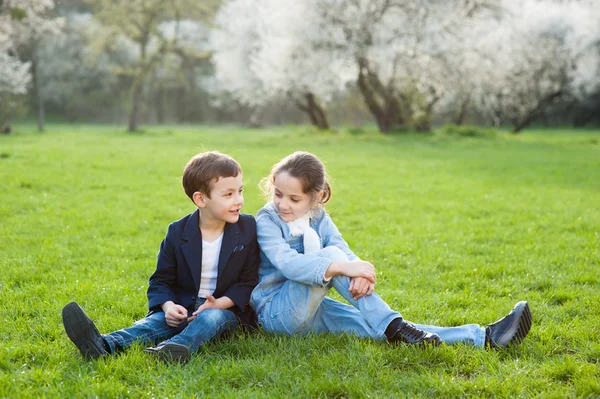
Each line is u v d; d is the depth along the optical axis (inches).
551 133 1444.4
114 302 159.8
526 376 112.8
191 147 797.2
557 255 222.1
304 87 1116.5
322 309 135.4
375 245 241.8
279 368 114.3
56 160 561.9
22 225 267.4
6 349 124.0
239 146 840.3
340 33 994.1
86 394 104.0
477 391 107.2
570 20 1314.0
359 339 129.2
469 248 236.7
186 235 131.4
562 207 343.0
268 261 136.5
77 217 291.6
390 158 673.0
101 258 211.6
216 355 121.8
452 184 452.8
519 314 123.9
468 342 126.3
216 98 2156.7
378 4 1005.8
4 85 1126.4
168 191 391.2
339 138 1040.8
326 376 110.7
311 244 131.8
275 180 133.3
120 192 382.3
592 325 143.6
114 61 1979.6
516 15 1125.7
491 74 1170.6
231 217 129.0
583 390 105.7
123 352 122.4
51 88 1897.1
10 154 599.2
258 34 1273.4
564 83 1346.0
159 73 2015.3
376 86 1106.1
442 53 1029.2
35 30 1203.2
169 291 131.4
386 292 173.6
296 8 1010.7
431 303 163.3
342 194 396.2
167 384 107.7
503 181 473.7
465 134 1131.9
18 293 165.6
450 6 997.2
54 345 128.2
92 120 2097.7
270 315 130.3
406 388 108.3
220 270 130.1
